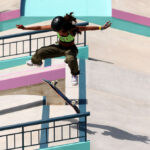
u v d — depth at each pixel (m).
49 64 36.19
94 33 44.53
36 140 28.66
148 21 47.25
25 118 31.62
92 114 30.98
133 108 32.66
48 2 48.94
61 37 23.92
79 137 27.50
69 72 34.44
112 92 34.28
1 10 46.81
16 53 37.75
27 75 34.47
